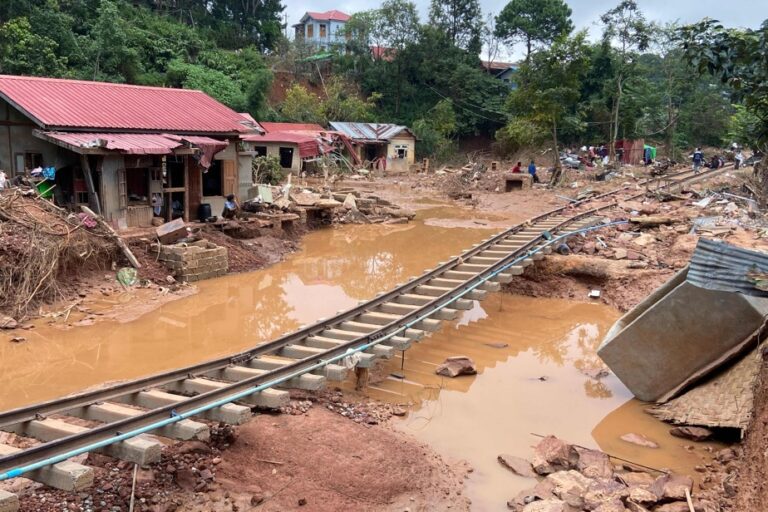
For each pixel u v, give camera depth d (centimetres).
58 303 1418
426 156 6269
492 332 1395
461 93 7156
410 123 6962
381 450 783
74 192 1820
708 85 6762
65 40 4384
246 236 2158
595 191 3450
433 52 7219
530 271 1747
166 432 704
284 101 6291
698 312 930
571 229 2047
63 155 1838
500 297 1689
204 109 2380
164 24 5872
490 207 3569
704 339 941
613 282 1644
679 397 962
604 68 6228
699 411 895
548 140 6034
